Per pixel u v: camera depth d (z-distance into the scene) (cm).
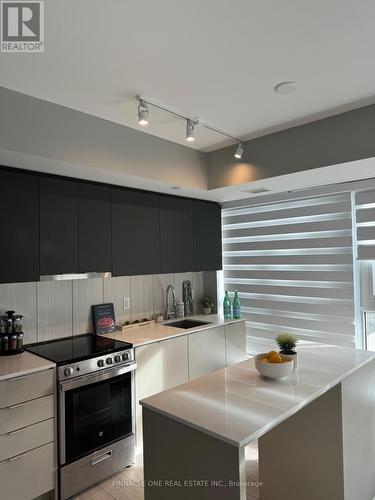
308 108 238
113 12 142
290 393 176
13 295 272
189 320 391
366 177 293
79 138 237
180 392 182
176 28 153
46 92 210
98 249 287
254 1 138
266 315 392
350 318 329
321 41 164
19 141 208
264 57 177
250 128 273
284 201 367
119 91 210
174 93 213
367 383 229
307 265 357
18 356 246
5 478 206
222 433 138
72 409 237
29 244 245
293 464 210
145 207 329
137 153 273
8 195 237
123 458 267
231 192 349
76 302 311
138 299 363
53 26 150
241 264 412
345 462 194
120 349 271
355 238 324
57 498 229
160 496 164
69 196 270
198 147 318
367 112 233
